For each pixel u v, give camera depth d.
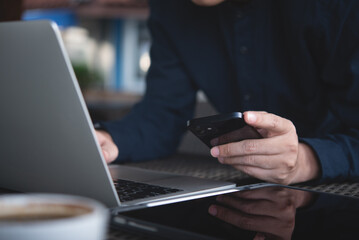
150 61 1.84
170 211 0.69
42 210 0.38
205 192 0.89
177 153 1.68
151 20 1.80
